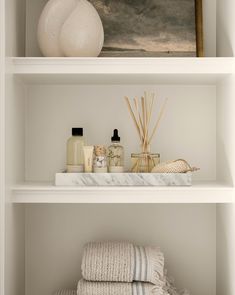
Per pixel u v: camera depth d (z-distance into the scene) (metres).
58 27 1.74
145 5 1.86
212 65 1.64
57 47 1.75
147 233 1.94
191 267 1.94
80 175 1.69
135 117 1.92
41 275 1.93
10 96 1.63
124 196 1.65
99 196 1.65
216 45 1.92
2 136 1.55
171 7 1.86
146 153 1.79
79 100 1.92
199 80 1.82
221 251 1.84
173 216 1.94
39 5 1.91
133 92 1.92
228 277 1.73
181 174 1.69
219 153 1.88
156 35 1.85
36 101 1.92
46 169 1.93
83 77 1.74
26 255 1.93
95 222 1.94
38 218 1.93
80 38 1.70
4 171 1.55
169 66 1.64
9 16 1.60
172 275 1.94
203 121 1.93
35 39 1.92
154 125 1.93
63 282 1.94
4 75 1.54
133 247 1.77
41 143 1.93
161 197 1.65
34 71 1.64
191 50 1.84
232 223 1.67
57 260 1.93
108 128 1.92
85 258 1.71
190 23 1.86
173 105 1.93
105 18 1.85
